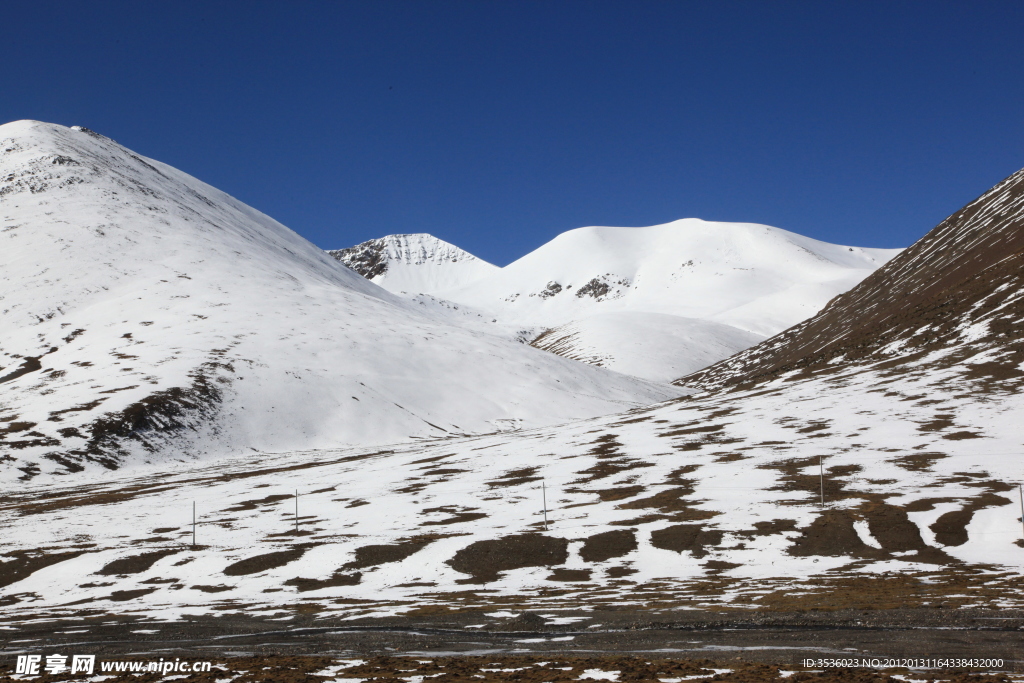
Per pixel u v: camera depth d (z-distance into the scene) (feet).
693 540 184.03
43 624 138.92
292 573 177.58
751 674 75.77
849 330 594.24
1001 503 185.47
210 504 278.05
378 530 217.56
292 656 95.71
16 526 243.60
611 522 205.36
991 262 499.92
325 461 393.91
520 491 263.49
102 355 517.14
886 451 257.96
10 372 496.64
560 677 76.95
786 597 133.28
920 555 160.56
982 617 108.37
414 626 120.57
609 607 132.36
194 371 496.23
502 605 139.74
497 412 554.05
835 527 182.19
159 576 180.65
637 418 435.94
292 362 548.31
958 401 313.73
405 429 497.46
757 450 287.89
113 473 369.71
